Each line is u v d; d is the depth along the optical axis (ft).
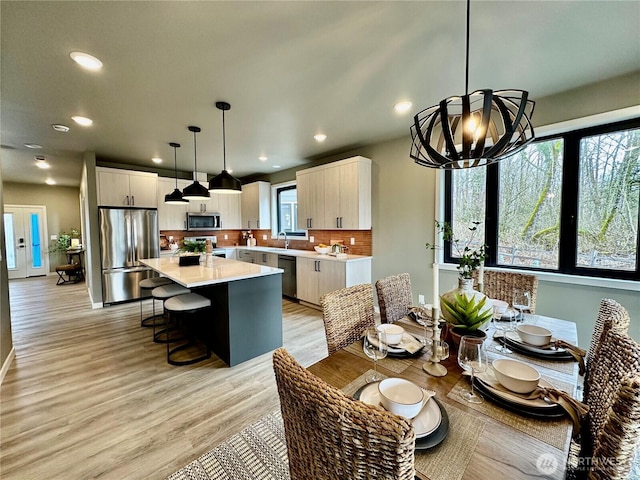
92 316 13.48
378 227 13.43
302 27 5.47
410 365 4.19
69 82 7.43
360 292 5.74
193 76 7.22
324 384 2.31
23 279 23.88
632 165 7.69
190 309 8.68
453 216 11.30
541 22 5.37
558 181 8.89
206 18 5.21
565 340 4.89
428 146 3.73
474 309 4.25
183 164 17.47
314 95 8.32
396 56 6.44
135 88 7.79
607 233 8.12
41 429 5.97
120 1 4.75
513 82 7.66
